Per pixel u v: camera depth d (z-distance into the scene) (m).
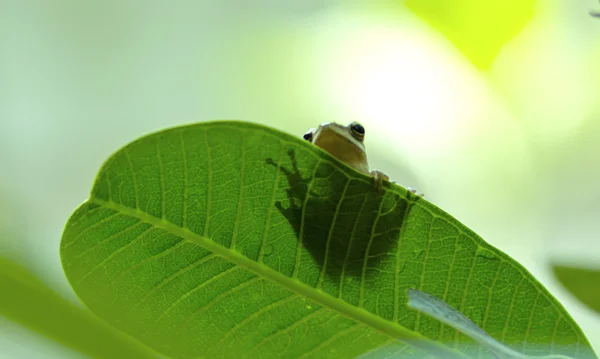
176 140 0.37
